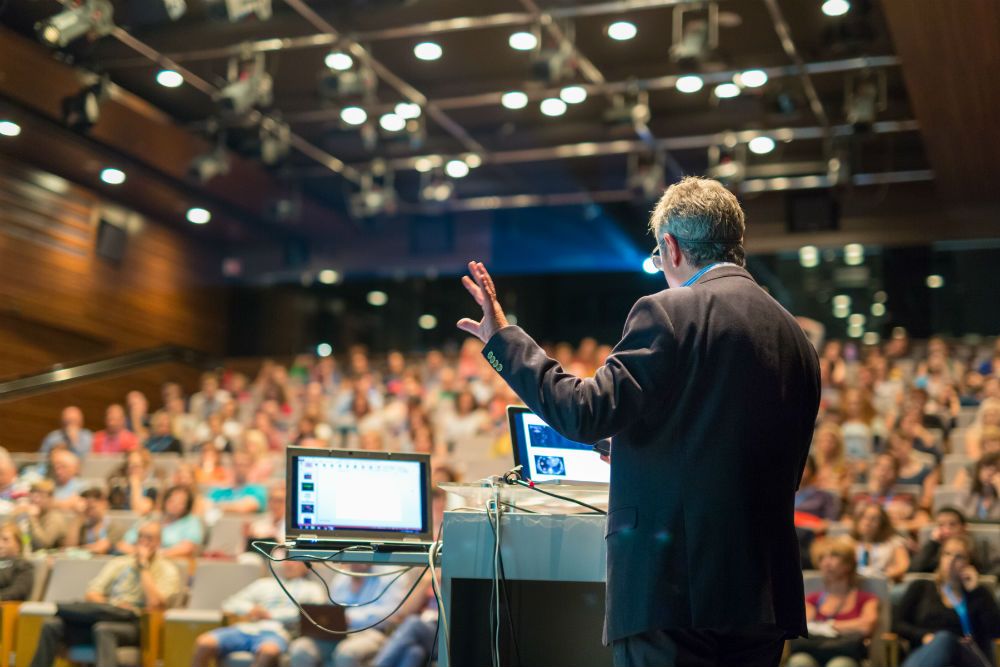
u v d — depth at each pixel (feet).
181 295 41.16
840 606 15.58
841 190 32.17
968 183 33.45
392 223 43.68
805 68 28.66
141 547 19.13
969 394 29.25
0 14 24.86
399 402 32.22
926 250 37.99
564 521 6.73
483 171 38.11
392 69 29.89
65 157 33.19
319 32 27.02
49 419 33.42
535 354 5.85
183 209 38.83
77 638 17.98
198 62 28.45
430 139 35.14
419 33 27.20
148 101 30.68
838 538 15.94
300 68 29.55
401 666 15.66
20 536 20.62
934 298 37.76
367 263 43.80
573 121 33.81
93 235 36.40
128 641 17.92
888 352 35.76
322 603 17.29
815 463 20.10
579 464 7.86
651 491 5.53
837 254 38.88
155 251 39.73
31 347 33.81
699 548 5.37
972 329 37.27
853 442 25.36
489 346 5.98
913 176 36.29
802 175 36.86
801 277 39.19
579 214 41.83
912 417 24.88
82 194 35.91
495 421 29.14
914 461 22.48
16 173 33.01
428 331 43.45
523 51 28.55
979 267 37.42
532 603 7.89
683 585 5.37
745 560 5.36
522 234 42.78
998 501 19.31
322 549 7.57
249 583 18.72
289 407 33.99
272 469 25.90
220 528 21.13
